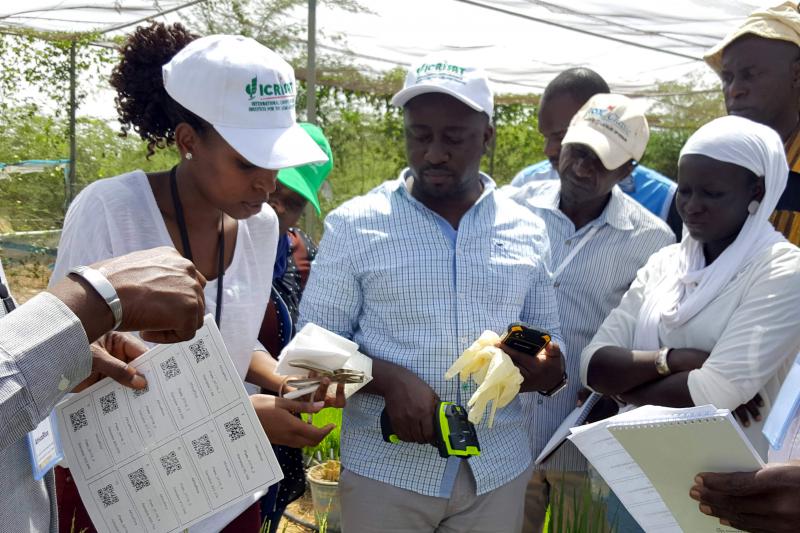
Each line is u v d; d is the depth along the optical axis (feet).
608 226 11.89
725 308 9.22
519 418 9.88
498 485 9.39
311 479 16.20
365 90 40.50
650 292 10.22
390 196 9.81
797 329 8.71
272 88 7.25
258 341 9.50
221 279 8.02
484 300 9.37
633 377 9.60
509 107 53.31
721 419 5.79
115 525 6.57
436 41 30.55
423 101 9.30
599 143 11.30
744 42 11.49
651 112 50.21
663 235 11.98
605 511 10.72
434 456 9.13
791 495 5.85
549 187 12.93
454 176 9.44
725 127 9.29
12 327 4.25
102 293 4.57
